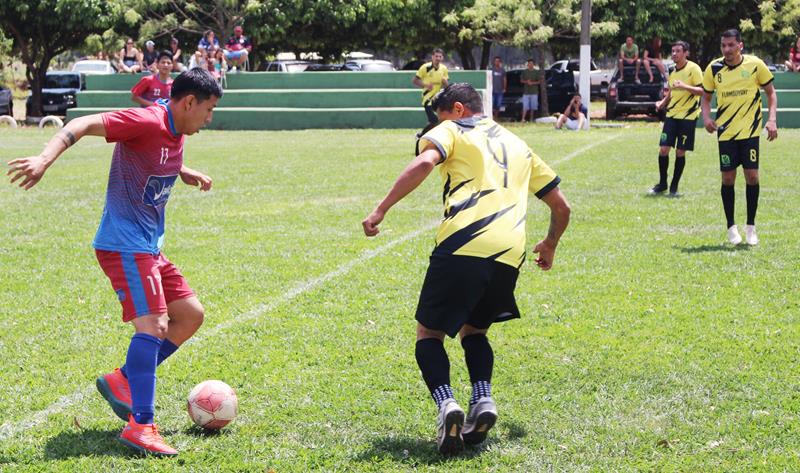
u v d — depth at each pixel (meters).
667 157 15.06
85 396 6.10
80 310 8.23
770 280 9.11
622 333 7.42
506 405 5.90
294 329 7.60
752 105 10.66
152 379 5.18
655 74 34.66
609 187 16.03
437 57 23.45
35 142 26.92
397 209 13.91
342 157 21.80
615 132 29.31
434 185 16.73
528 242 11.16
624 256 10.30
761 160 19.98
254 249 10.83
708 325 7.59
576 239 11.34
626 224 12.41
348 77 35.06
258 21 39.53
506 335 7.40
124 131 5.01
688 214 13.16
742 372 6.43
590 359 6.78
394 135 29.33
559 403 5.93
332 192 15.70
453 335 5.04
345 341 7.26
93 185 16.88
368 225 5.05
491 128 5.38
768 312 7.98
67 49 43.41
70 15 38.28
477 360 5.30
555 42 42.66
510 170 5.27
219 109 33.75
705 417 5.64
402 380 6.37
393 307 8.25
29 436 5.43
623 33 39.28
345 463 5.02
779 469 4.89
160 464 5.01
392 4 39.66
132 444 5.13
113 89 35.59
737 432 5.39
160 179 5.22
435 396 5.05
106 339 7.36
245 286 9.05
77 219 13.13
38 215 13.46
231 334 7.44
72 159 21.72
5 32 43.25
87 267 9.98
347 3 39.97
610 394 6.07
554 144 24.67
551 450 5.18
